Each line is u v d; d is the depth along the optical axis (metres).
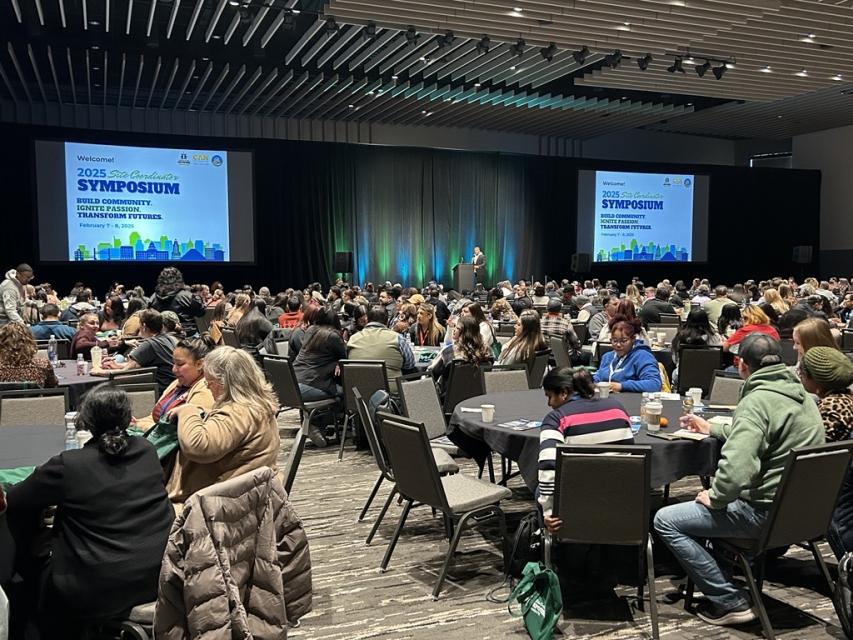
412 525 4.57
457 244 21.66
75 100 17.28
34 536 2.79
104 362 5.93
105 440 2.56
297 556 2.86
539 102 17.88
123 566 2.47
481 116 20.19
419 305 9.00
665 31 11.38
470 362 5.91
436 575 3.81
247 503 2.43
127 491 2.55
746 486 3.06
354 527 4.54
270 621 2.49
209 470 3.18
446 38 11.44
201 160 17.09
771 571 3.79
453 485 3.82
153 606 2.53
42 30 12.20
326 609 3.43
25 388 4.68
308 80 16.25
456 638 3.15
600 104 18.31
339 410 6.86
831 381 3.40
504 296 12.65
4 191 16.41
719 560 3.43
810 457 2.92
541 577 3.10
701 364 6.42
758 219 23.62
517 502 5.01
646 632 3.16
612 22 10.98
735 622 3.20
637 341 5.14
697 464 3.52
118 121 19.33
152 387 4.93
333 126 21.34
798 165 25.66
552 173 22.38
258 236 19.28
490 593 3.59
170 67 15.13
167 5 10.89
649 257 22.08
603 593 3.54
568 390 3.42
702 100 17.59
